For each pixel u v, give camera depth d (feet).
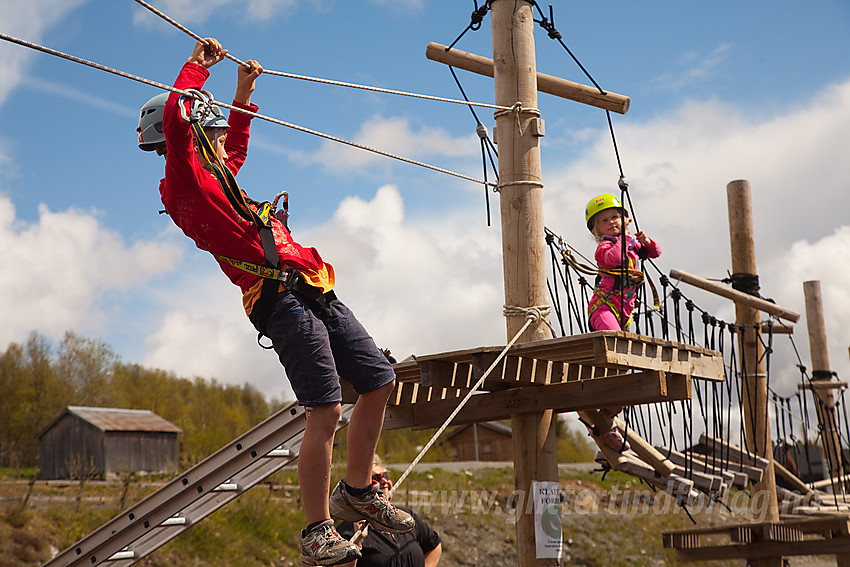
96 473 104.42
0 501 65.77
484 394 18.61
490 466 98.07
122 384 236.43
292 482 83.20
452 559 66.28
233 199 9.48
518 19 18.79
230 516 68.23
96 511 69.05
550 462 17.87
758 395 32.07
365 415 10.21
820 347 44.50
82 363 197.36
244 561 63.00
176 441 115.55
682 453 25.46
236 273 9.61
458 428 145.18
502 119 18.51
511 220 18.08
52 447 110.83
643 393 16.07
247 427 115.34
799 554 29.40
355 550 9.33
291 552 66.90
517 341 17.54
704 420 23.50
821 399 43.27
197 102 9.97
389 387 10.30
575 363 17.85
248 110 11.63
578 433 165.68
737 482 24.18
